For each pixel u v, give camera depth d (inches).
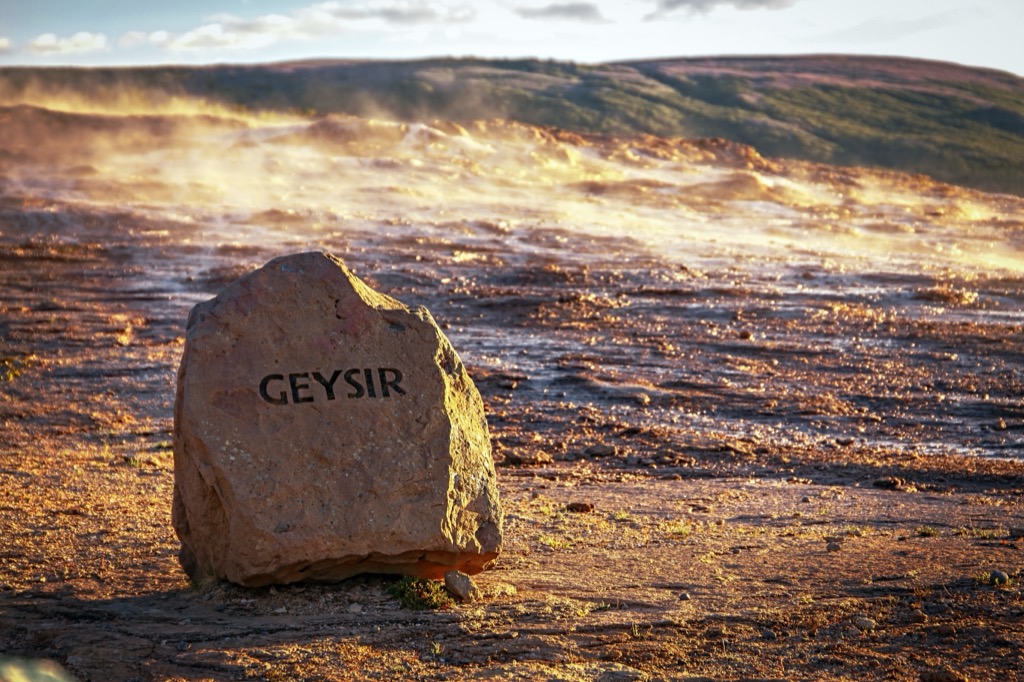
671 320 1031.0
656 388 739.4
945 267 1470.2
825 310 1079.6
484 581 277.4
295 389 266.1
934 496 428.5
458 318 1043.9
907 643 229.0
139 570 299.3
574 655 227.9
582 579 282.5
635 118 5206.7
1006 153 4835.1
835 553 306.5
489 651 230.2
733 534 341.4
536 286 1242.6
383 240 1546.5
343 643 235.6
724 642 233.3
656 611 254.1
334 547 259.8
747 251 1573.6
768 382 764.6
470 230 1673.2
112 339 900.0
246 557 258.4
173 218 1675.7
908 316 1072.8
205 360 263.9
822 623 242.4
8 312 1040.8
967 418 660.7
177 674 221.5
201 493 265.6
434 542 265.0
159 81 5078.7
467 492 273.4
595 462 532.1
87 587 283.4
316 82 5610.2
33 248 1430.9
